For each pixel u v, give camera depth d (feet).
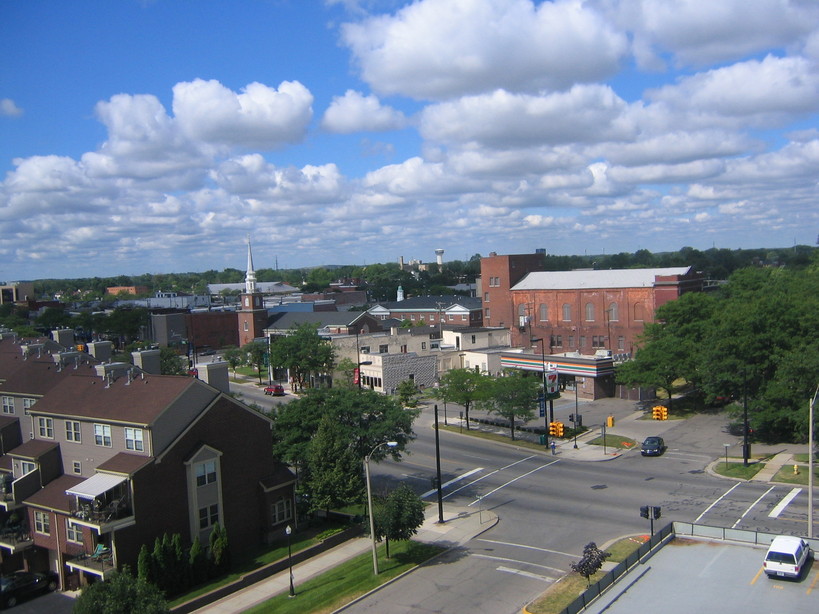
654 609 95.25
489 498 165.68
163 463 129.70
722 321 221.05
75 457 142.92
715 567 110.11
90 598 94.73
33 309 588.91
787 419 192.75
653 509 115.44
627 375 255.50
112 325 466.70
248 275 440.86
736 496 153.48
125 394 140.67
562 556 126.52
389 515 128.77
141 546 124.77
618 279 342.85
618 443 209.97
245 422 146.72
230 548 141.28
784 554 103.14
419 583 119.44
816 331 209.46
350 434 161.48
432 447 218.18
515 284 390.21
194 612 115.65
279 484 150.10
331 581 124.57
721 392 216.13
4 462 154.61
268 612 113.19
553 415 248.32
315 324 347.77
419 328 380.99
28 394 167.02
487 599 110.63
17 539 138.41
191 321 480.23
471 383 237.04
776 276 386.93
